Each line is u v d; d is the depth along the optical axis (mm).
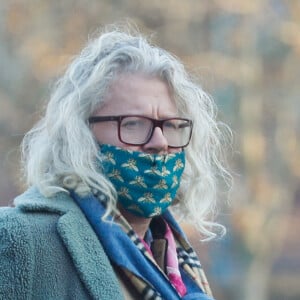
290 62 29781
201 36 27969
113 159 4910
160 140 4914
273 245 31328
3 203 28078
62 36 27219
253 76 28547
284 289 37312
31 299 4602
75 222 4750
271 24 28938
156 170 4918
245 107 28859
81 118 4926
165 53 5203
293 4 29172
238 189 29078
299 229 39531
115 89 4949
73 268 4680
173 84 5066
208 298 5133
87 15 27234
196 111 5242
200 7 27594
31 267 4609
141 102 4930
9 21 27922
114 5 27234
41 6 27625
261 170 29500
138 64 4996
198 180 5344
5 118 28328
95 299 4613
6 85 28438
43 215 4766
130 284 4805
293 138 30688
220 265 31859
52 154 4949
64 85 5051
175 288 4949
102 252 4723
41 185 4855
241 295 31828
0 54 28641
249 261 31078
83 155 4836
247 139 28891
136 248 4832
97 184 4836
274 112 30547
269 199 29781
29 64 27297
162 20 27344
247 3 27656
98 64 4949
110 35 5137
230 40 28375
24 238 4637
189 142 5234
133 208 4949
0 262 4605
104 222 4793
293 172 30781
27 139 5277
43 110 6215
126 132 4918
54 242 4684
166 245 5230
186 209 5375
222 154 5855
